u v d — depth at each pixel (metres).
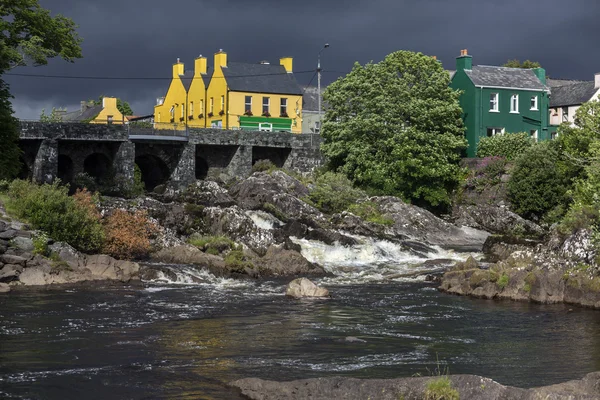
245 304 31.31
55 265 36.59
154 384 18.25
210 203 58.38
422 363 20.70
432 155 69.12
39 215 39.09
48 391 17.66
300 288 33.94
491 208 65.56
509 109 78.94
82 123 63.22
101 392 17.58
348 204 62.78
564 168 63.22
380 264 47.38
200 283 37.88
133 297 32.53
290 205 57.75
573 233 37.03
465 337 24.66
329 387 16.53
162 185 69.12
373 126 68.62
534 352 22.36
